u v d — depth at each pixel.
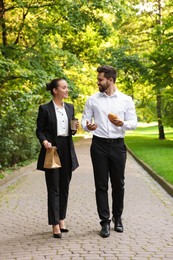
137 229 6.47
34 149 18.03
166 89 25.81
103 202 6.10
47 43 18.20
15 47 16.42
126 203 8.74
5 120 14.09
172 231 6.36
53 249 5.39
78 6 18.20
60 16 18.52
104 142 6.08
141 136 39.72
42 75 15.71
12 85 15.55
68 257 5.04
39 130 6.08
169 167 13.84
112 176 6.18
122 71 28.52
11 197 9.59
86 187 11.09
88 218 7.29
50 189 6.01
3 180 11.88
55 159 5.89
